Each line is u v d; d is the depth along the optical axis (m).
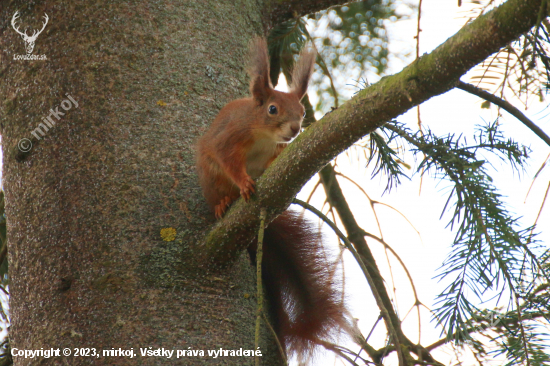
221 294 5.17
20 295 5.25
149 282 5.02
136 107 5.65
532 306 5.00
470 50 3.74
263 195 4.88
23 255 5.32
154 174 5.44
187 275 5.12
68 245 5.15
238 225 5.00
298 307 6.29
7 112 5.88
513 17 3.53
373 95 4.25
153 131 5.61
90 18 5.88
